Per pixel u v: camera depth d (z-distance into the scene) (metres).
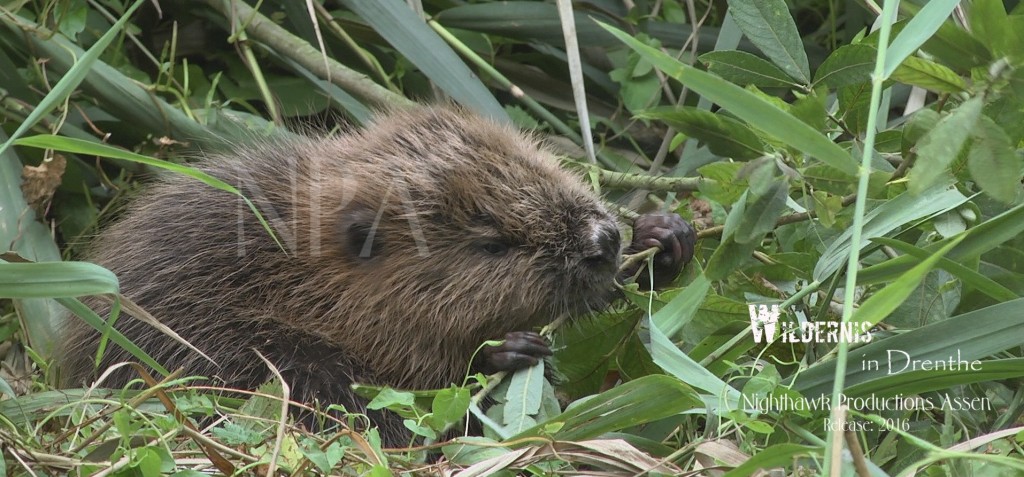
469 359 7.47
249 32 9.97
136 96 9.22
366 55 10.20
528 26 10.35
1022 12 5.94
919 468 5.13
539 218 7.19
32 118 5.44
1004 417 6.33
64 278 5.37
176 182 8.18
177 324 7.40
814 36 11.05
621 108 10.54
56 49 9.30
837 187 6.14
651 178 8.48
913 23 5.08
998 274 6.81
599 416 5.78
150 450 4.91
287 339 7.39
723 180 6.38
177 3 10.31
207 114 9.54
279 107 9.96
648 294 7.29
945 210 6.25
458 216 7.27
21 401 6.51
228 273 7.52
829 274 6.60
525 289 7.19
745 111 5.00
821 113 6.32
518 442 5.53
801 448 4.55
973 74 5.48
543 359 6.93
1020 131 5.81
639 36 10.20
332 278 7.45
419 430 5.67
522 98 10.06
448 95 9.56
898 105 9.98
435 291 7.30
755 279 7.59
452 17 10.39
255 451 5.51
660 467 5.36
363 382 7.39
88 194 9.27
